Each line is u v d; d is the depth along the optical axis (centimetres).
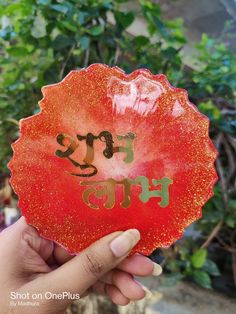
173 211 13
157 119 12
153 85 12
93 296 22
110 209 13
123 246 12
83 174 13
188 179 12
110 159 13
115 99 12
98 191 13
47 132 13
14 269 14
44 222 13
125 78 12
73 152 13
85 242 13
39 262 15
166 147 12
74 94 12
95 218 13
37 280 14
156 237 13
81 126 13
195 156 12
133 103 12
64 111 12
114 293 16
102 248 12
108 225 13
